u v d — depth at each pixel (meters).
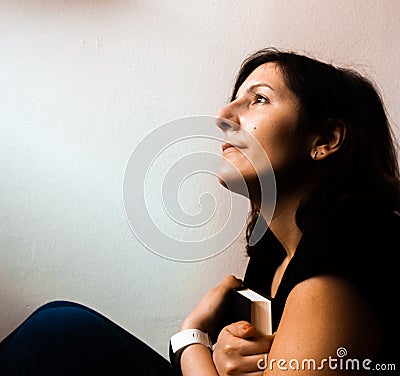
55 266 1.31
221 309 1.00
